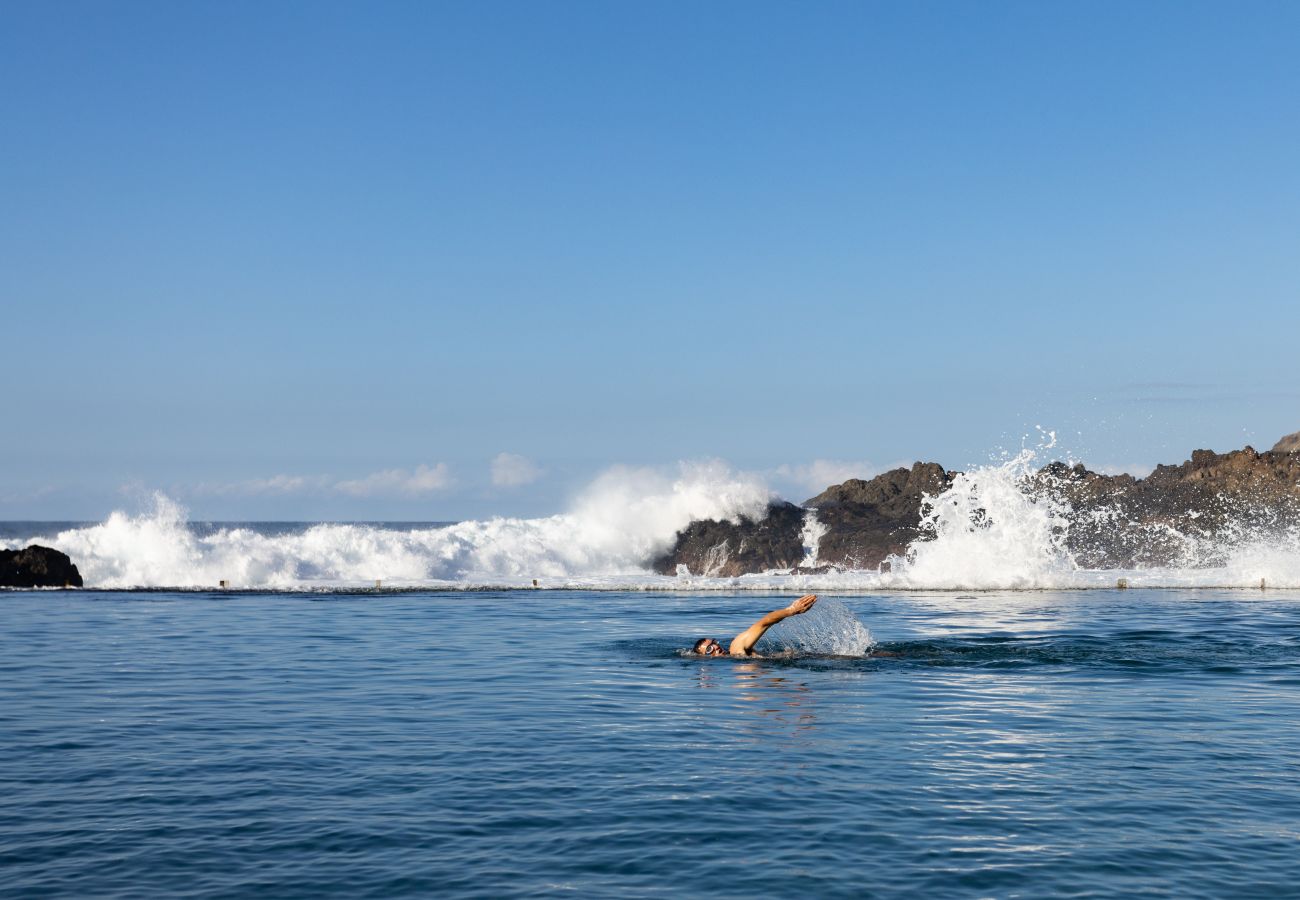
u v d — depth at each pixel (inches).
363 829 303.7
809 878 261.9
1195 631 852.0
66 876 265.3
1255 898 247.8
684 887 256.1
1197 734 432.8
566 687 567.5
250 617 1009.5
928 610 1051.9
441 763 384.8
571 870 268.5
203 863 274.8
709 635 837.8
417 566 1812.3
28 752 406.3
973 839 291.6
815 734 435.5
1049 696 530.3
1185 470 2128.4
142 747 414.9
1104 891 252.2
